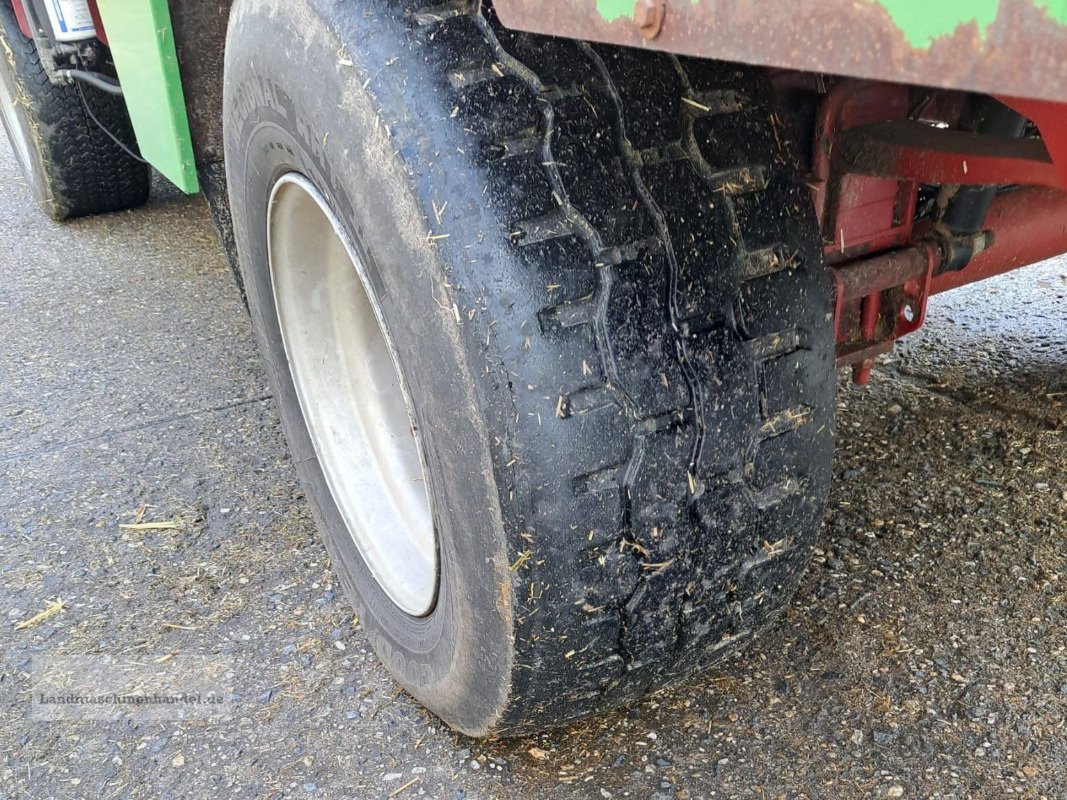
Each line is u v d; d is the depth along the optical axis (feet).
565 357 3.96
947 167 4.90
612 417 4.06
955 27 1.75
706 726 5.80
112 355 11.30
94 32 10.09
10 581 7.60
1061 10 1.59
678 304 4.16
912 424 8.75
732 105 4.41
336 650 6.68
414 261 4.03
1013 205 6.42
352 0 4.20
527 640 4.39
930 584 6.84
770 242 4.42
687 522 4.41
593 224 4.00
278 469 8.87
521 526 4.11
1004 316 10.69
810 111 5.51
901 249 6.02
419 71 3.97
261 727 6.06
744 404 4.39
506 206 3.89
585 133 4.05
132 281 13.38
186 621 7.06
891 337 6.48
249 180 5.83
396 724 6.01
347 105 4.18
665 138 4.21
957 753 5.52
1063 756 5.46
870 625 6.50
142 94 7.43
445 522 4.57
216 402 10.12
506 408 3.95
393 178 4.00
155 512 8.36
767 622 5.21
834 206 5.68
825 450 4.80
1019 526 7.35
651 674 4.91
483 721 5.05
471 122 3.92
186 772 5.76
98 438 9.57
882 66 1.90
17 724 6.22
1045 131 3.18
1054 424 8.55
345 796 5.51
